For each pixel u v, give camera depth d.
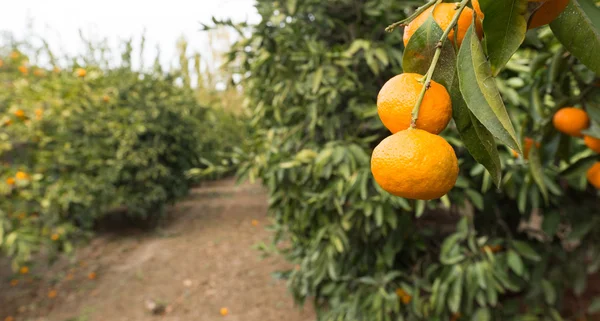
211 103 9.23
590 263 2.56
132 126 5.84
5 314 3.97
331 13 2.52
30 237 3.76
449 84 0.61
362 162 2.21
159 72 7.00
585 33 0.66
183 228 6.77
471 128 0.61
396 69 2.43
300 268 3.07
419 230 2.66
